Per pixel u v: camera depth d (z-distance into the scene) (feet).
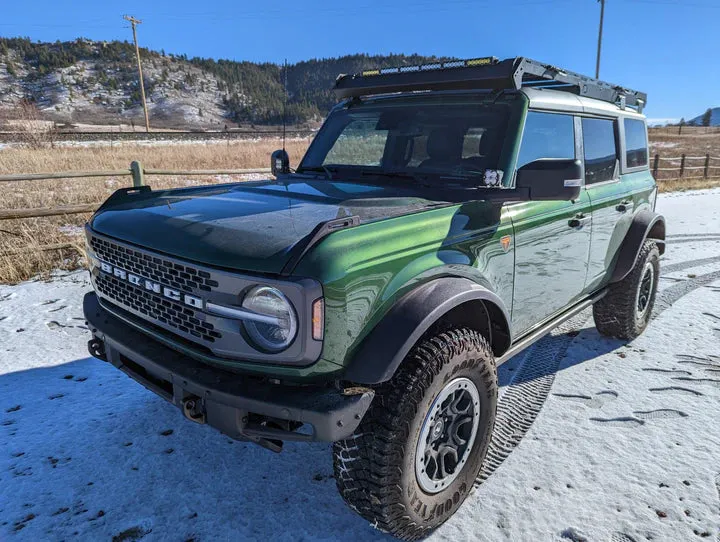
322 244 6.45
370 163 11.39
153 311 7.79
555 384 12.80
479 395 8.32
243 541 7.75
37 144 79.20
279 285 6.16
